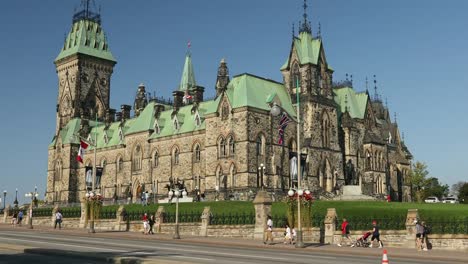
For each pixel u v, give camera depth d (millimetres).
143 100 141625
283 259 33500
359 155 115000
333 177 104625
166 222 67938
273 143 98375
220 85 114438
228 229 61031
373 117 122688
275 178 97062
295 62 108000
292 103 106250
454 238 50406
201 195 99438
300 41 109875
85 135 142125
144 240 54156
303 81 105688
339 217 60625
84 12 157625
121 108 141000
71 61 153125
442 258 39812
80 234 62344
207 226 62656
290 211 54844
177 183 94688
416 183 147625
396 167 131625
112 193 128250
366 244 51781
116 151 129375
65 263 29812
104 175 131750
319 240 54938
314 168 100625
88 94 152625
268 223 52625
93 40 156625
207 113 102125
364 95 122562
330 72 110625
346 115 113062
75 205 129000
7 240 47781
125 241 50688
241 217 61688
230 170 96562
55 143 145625
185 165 110062
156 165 117188
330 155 104875
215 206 75875
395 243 52688
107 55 157875
